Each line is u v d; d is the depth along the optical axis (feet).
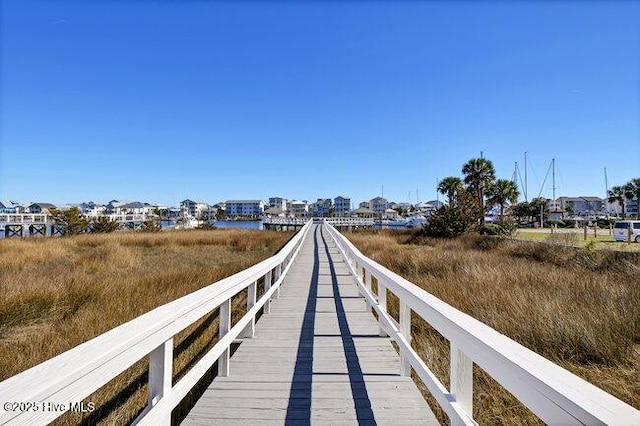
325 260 48.37
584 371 14.78
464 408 6.56
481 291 24.67
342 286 29.84
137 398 11.75
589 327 16.94
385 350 14.88
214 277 31.58
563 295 23.15
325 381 11.98
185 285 27.94
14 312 19.88
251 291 16.56
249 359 13.93
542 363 4.50
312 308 22.27
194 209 444.55
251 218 426.92
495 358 5.08
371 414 9.90
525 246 54.85
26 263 41.91
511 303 20.94
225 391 11.25
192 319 8.16
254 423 9.45
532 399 4.20
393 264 42.19
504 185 155.12
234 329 12.37
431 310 8.05
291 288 29.01
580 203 341.41
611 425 3.13
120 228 123.95
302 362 13.62
